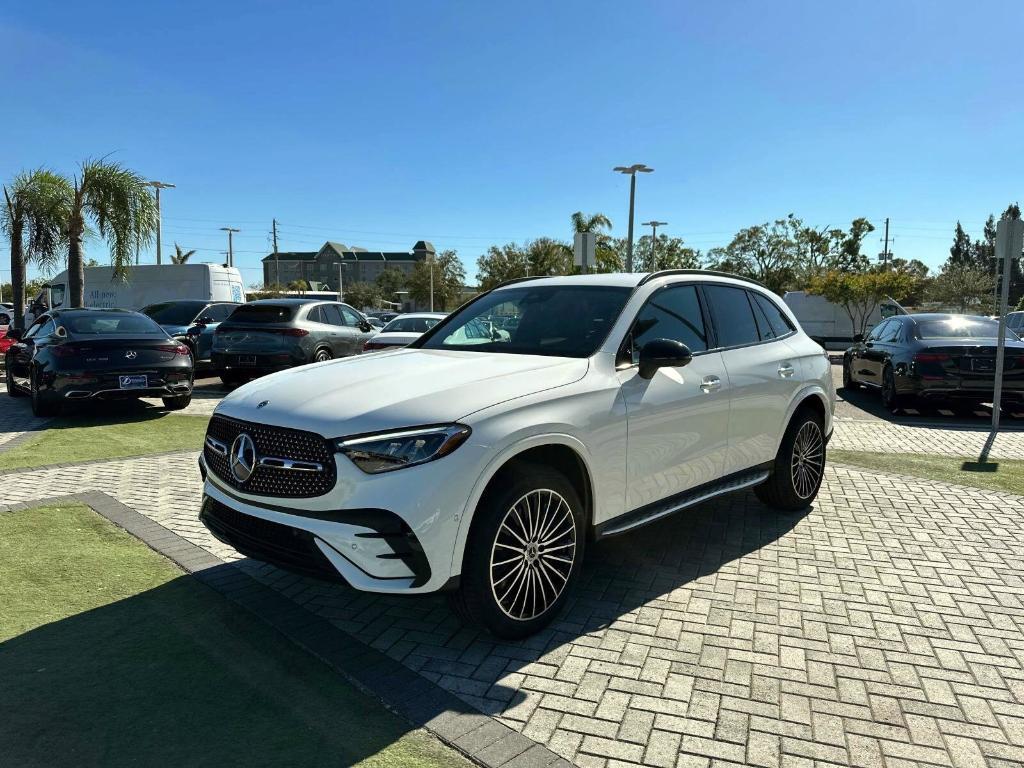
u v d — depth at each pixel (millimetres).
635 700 2832
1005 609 3701
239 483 3236
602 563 4348
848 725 2682
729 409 4477
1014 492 5984
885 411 11195
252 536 3211
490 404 3148
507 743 2537
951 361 9938
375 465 2906
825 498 5812
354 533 2877
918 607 3723
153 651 3137
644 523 3887
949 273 51500
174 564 4145
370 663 3080
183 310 16422
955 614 3643
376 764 2396
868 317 31875
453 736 2568
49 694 2775
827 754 2508
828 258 47000
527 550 3254
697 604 3752
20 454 7059
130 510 5121
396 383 3322
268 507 3125
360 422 2982
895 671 3076
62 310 9828
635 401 3770
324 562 2918
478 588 3078
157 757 2408
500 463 3088
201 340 15219
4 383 13992
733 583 4035
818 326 32594
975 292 49875
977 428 9492
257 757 2418
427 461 2912
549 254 44219
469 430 3010
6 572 3971
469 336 4453
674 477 4098
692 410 4152
